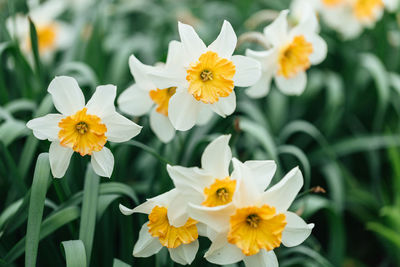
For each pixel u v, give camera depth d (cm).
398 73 94
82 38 81
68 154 54
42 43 90
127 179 77
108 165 54
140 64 57
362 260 84
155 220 53
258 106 86
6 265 54
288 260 68
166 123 60
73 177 62
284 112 84
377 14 87
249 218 52
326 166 80
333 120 84
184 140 68
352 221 88
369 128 93
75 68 71
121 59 83
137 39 95
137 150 80
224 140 53
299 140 84
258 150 74
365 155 88
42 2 95
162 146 65
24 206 56
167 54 57
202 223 54
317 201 70
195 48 54
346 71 90
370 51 94
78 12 103
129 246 60
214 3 129
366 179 92
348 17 89
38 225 53
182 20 96
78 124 53
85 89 71
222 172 53
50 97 63
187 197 53
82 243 53
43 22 93
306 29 63
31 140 62
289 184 52
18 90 77
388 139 82
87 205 56
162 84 54
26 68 71
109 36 99
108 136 53
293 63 62
